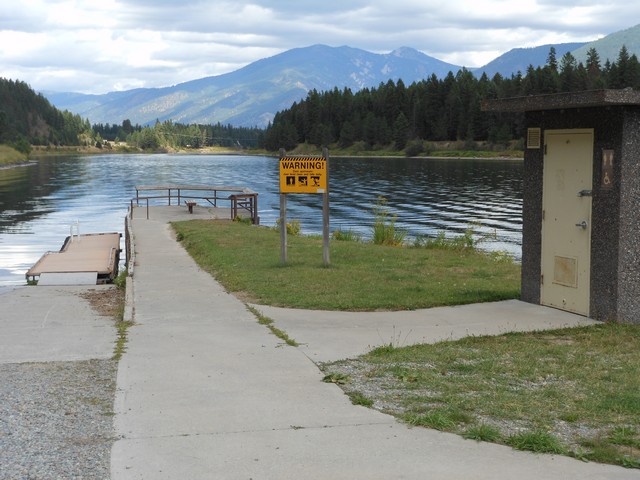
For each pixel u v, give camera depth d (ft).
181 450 15.71
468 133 545.85
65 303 40.78
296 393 20.08
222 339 27.58
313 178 48.49
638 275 30.73
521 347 26.32
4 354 25.70
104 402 19.36
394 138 595.47
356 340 27.48
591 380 21.68
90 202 175.42
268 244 62.75
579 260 32.22
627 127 29.53
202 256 56.39
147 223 88.53
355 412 18.37
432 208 155.74
